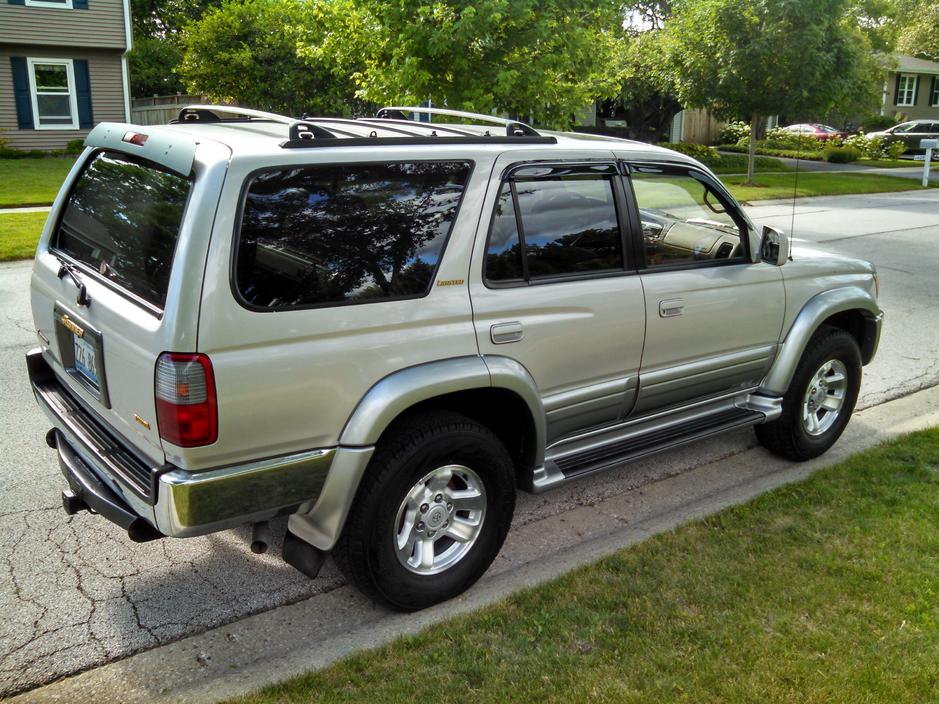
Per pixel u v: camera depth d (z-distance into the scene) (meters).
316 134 3.05
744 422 4.57
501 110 11.29
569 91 11.80
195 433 2.71
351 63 11.75
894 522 4.09
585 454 4.03
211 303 2.69
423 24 10.32
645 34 28.86
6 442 5.08
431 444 3.23
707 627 3.21
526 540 4.13
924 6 50.62
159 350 2.69
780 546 3.86
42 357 3.95
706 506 4.41
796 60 20.78
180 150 2.86
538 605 3.38
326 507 3.08
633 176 3.97
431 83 10.84
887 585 3.52
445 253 3.25
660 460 5.18
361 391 3.05
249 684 2.95
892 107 46.50
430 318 3.20
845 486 4.54
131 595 3.55
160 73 34.09
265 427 2.86
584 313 3.71
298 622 3.39
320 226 2.94
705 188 4.32
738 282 4.40
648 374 4.10
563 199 3.68
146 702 2.87
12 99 22.48
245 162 2.77
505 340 3.43
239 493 2.87
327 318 2.93
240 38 23.95
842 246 13.13
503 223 3.45
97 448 3.22
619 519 4.37
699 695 2.83
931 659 3.03
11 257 10.05
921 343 7.81
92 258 3.37
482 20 9.95
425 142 3.26
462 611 3.42
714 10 21.19
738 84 21.66
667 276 4.08
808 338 4.78
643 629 3.21
